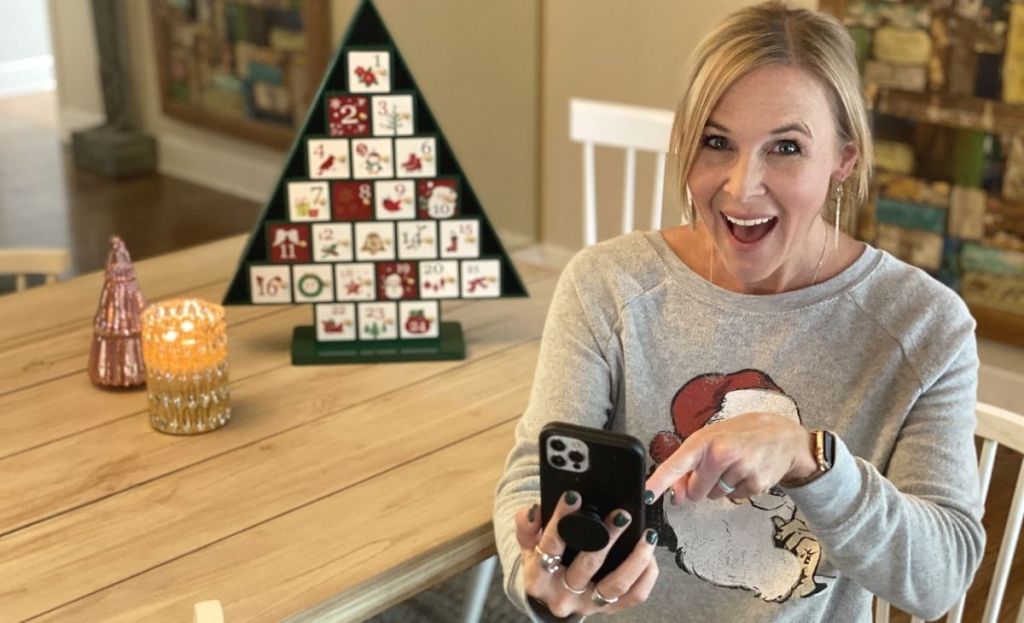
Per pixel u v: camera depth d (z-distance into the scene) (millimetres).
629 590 1058
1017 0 2633
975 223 2854
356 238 1698
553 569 1051
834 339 1222
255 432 1532
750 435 1018
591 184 2338
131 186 3727
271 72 3713
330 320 1728
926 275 1229
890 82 2902
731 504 1242
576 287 1309
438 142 1668
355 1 3633
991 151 2777
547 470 1025
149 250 3525
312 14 3686
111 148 3680
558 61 3609
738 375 1238
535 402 1293
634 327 1272
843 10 2932
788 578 1240
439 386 1662
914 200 2949
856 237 3086
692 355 1252
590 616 1328
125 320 1618
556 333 1309
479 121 3697
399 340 1750
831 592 1262
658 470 1016
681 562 1264
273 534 1314
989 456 1393
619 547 1042
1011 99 2707
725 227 1181
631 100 3475
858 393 1210
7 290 3459
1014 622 2158
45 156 3768
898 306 1211
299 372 1696
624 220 2326
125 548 1288
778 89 1114
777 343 1229
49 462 1456
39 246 3461
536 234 3850
